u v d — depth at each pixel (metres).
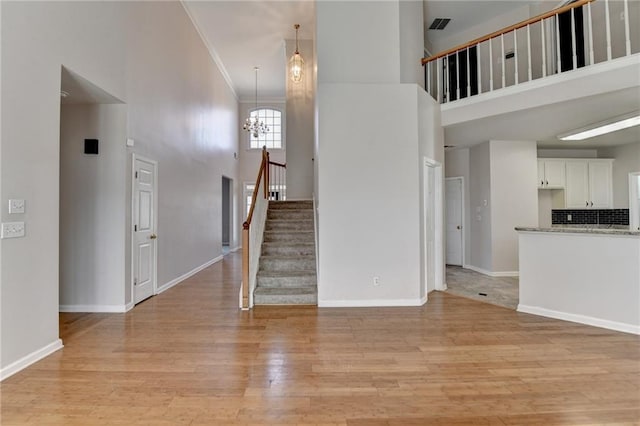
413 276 4.21
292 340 3.09
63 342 3.04
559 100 4.03
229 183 10.41
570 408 2.02
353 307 4.14
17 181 2.53
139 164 4.38
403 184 4.21
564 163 6.44
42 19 2.77
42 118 2.76
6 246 2.44
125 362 2.64
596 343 2.96
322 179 4.16
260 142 11.08
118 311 3.97
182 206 5.90
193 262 6.52
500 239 6.16
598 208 6.43
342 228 4.17
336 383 2.32
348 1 4.68
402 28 4.73
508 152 6.17
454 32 6.46
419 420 1.92
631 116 4.28
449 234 7.30
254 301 4.28
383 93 4.20
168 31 5.28
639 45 4.47
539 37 5.62
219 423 1.90
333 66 4.65
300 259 4.84
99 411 2.00
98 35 3.51
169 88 5.33
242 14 6.41
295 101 7.66
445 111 5.04
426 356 2.74
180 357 2.74
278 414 1.98
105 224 3.99
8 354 2.44
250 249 4.57
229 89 9.55
